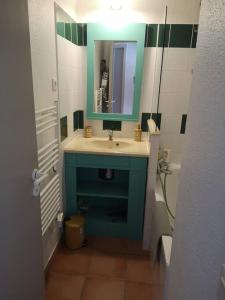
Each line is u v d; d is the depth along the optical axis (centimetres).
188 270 74
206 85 63
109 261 192
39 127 141
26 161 102
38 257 123
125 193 219
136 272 182
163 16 212
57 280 172
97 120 242
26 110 99
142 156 195
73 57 212
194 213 70
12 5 84
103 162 201
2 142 81
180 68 221
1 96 79
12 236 92
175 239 94
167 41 216
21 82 93
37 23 137
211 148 57
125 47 219
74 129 231
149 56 222
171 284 99
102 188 227
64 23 184
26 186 103
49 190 158
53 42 163
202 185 63
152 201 198
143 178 201
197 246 66
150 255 193
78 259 193
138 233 216
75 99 227
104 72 228
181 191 87
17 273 98
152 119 235
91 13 218
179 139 239
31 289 115
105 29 215
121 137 245
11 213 90
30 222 110
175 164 239
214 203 54
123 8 214
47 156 153
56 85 170
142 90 231
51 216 164
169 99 230
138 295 162
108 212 238
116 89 230
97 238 220
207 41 64
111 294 163
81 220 208
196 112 71
